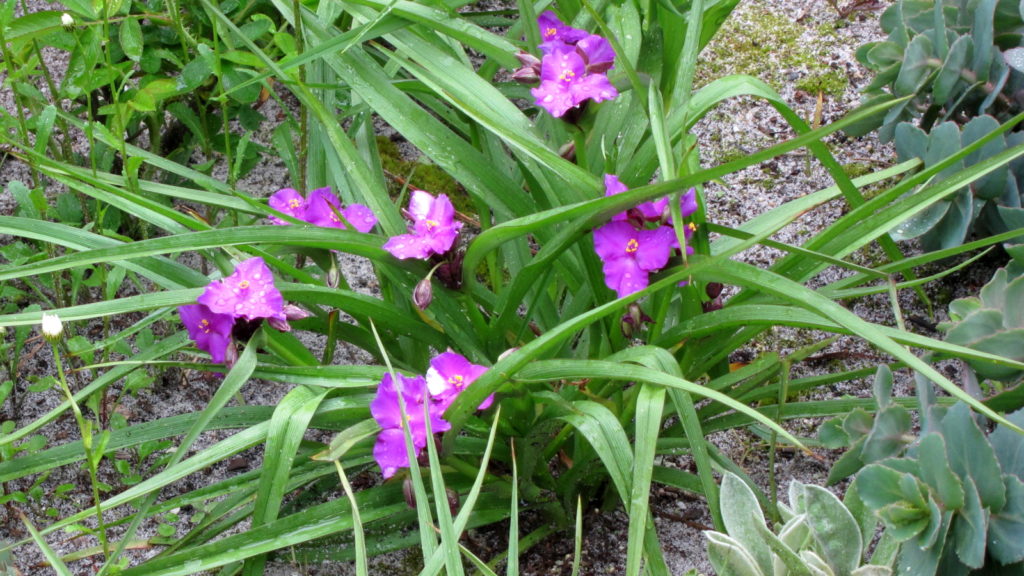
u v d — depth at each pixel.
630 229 0.64
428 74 0.74
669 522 0.75
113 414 0.76
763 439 0.79
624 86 0.73
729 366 0.80
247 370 0.64
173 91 0.75
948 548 0.64
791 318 0.64
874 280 0.76
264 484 0.63
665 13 0.71
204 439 0.79
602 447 0.62
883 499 0.63
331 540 0.70
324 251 0.70
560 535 0.74
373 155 0.77
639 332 0.67
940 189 0.64
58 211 0.79
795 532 0.65
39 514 0.75
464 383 0.64
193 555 0.63
